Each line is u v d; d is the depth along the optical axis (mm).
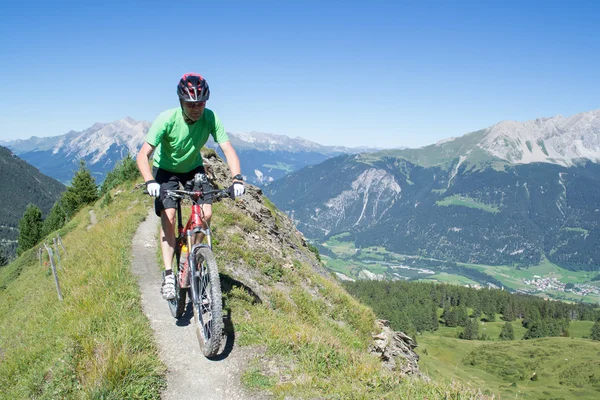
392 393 5348
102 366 5230
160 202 6238
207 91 5527
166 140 5859
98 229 21375
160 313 7531
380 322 16953
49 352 6484
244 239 15242
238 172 6035
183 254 8359
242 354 6156
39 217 70562
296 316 11523
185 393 5254
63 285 12031
